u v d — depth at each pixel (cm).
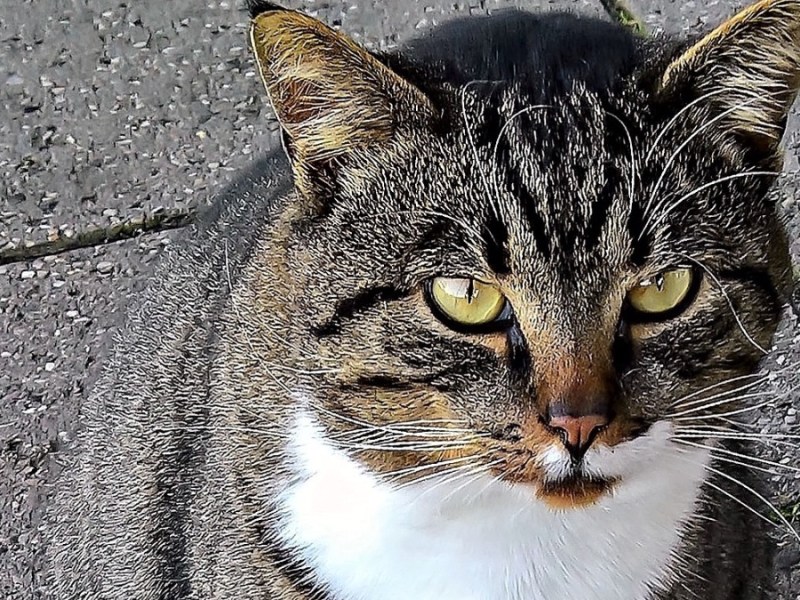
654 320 29
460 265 29
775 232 31
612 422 28
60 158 57
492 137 29
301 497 32
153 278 44
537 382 28
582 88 29
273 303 32
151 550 37
